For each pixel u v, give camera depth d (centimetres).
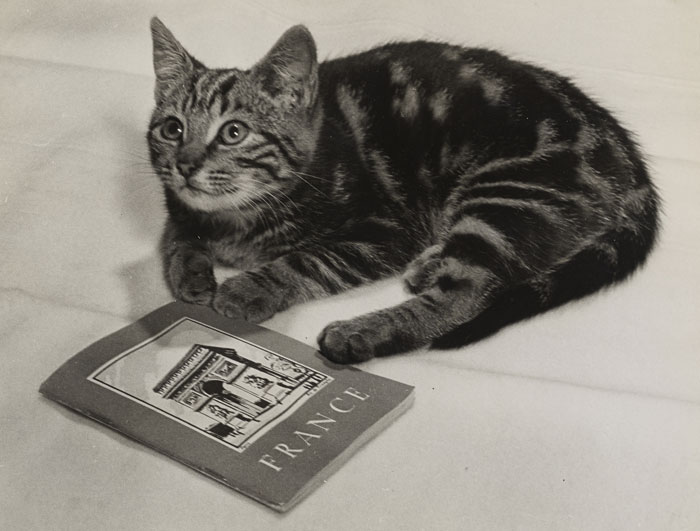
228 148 134
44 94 172
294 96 138
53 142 164
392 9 184
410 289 140
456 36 178
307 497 108
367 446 115
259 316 133
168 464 112
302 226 142
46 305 136
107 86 174
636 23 185
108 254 146
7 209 153
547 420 120
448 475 111
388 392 121
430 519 106
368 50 163
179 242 145
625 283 141
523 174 142
